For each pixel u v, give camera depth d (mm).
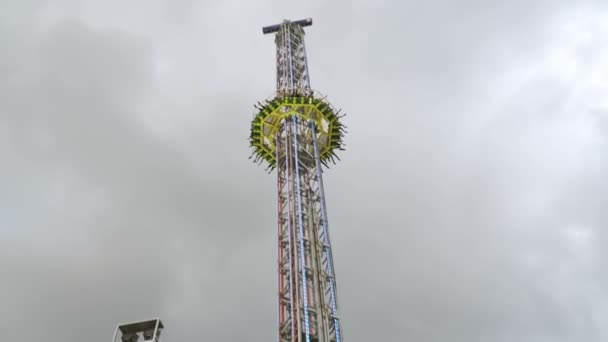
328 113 81688
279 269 63625
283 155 76062
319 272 61844
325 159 83938
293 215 66750
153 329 35031
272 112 79750
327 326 57344
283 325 58719
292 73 88625
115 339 34469
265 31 100875
